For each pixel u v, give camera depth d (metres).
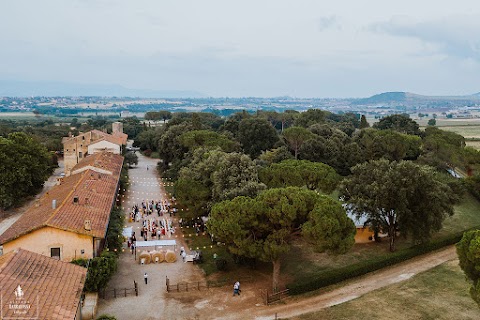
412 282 46.25
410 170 55.03
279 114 192.50
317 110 166.50
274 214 41.81
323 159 100.25
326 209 41.16
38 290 26.31
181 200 64.75
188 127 121.88
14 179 76.12
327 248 40.81
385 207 54.56
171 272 49.94
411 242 60.88
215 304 41.91
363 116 161.38
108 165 83.25
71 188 57.50
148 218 72.25
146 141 162.38
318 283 45.12
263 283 46.84
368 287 45.69
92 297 40.94
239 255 44.78
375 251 56.94
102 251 45.94
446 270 49.72
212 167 65.25
